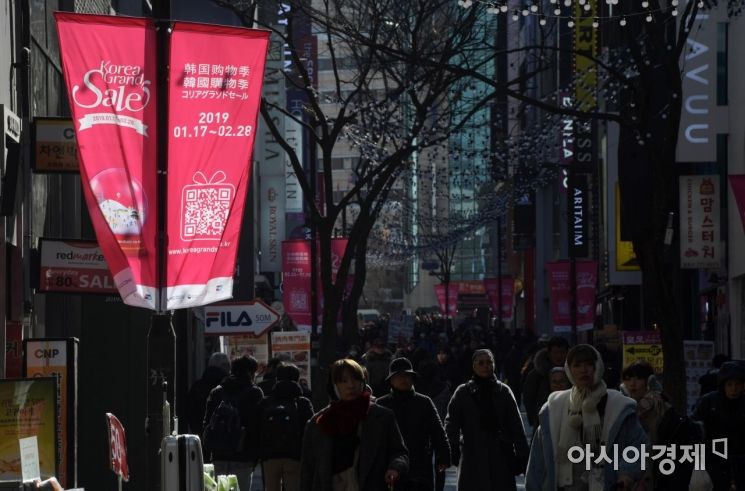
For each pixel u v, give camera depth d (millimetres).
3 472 14648
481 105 43375
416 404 20281
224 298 16875
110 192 16625
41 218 25391
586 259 79875
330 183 43438
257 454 23094
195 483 13898
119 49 16719
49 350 18766
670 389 32156
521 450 20656
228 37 16984
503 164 52719
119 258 16578
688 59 47969
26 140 22734
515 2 99625
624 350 36562
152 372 16469
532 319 123812
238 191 16984
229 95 17000
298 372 22906
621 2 63281
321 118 43094
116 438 15500
